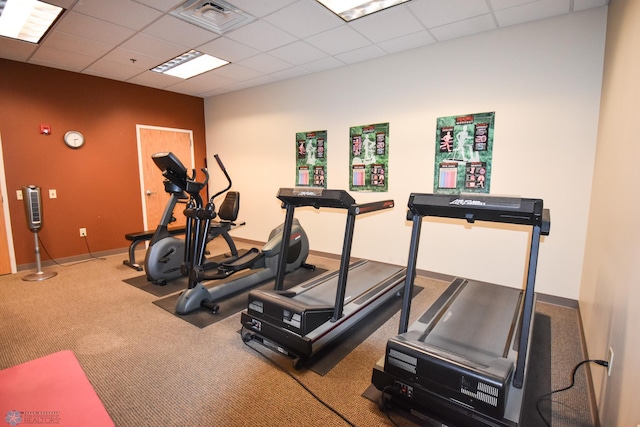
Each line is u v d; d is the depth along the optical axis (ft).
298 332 6.96
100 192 15.83
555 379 6.55
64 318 9.22
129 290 11.44
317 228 15.98
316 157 15.40
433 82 11.76
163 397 6.03
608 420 4.71
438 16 9.59
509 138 10.47
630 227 4.87
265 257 11.85
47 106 13.98
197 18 9.79
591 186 9.32
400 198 13.02
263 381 6.50
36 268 13.98
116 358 7.27
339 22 10.01
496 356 5.78
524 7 8.99
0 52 12.16
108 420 2.76
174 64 14.01
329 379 6.56
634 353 4.02
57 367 3.50
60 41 11.25
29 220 12.56
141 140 17.15
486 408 4.70
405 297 6.32
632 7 5.83
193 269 9.78
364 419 5.50
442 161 11.84
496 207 5.06
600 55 8.92
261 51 12.35
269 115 16.99
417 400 5.23
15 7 9.20
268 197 17.75
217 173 20.15
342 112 14.29
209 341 8.01
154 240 11.95
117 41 11.32
